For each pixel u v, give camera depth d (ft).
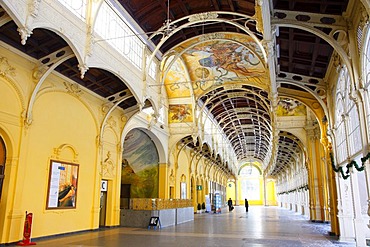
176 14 49.93
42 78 36.60
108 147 53.21
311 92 43.14
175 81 74.08
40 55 36.45
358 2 24.39
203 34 55.16
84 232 45.52
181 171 88.99
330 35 28.19
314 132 68.44
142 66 49.57
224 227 57.36
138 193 75.00
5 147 33.88
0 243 31.81
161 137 73.41
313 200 70.49
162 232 48.11
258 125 113.91
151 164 75.46
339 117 39.27
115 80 46.98
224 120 106.73
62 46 35.63
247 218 82.64
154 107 53.16
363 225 35.27
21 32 25.21
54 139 40.29
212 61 65.92
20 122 34.86
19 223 33.91
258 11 22.88
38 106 37.81
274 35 28.78
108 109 51.47
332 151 42.75
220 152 110.73
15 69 34.32
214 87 72.13
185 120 76.38
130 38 46.78
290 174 132.77
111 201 54.08
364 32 24.50
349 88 32.22
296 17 28.07
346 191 40.96
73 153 43.96
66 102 43.04
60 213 40.83
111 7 41.88
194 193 103.14
